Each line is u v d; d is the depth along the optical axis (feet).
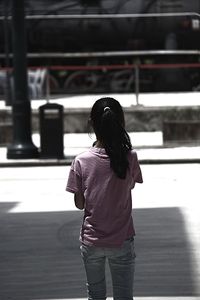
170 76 110.11
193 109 90.27
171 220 42.78
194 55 108.78
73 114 91.25
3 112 92.02
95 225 19.63
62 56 107.55
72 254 35.55
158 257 34.53
